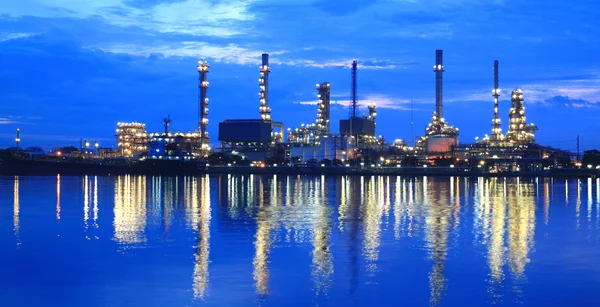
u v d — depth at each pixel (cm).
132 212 9169
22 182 19412
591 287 4275
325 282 4416
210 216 8656
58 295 4112
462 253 5475
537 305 3884
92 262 5088
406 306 3869
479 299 4006
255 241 6156
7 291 4209
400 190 16512
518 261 5116
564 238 6431
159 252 5531
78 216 8512
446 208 10269
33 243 6053
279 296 4069
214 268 4850
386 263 5025
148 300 3991
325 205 10862
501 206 10706
